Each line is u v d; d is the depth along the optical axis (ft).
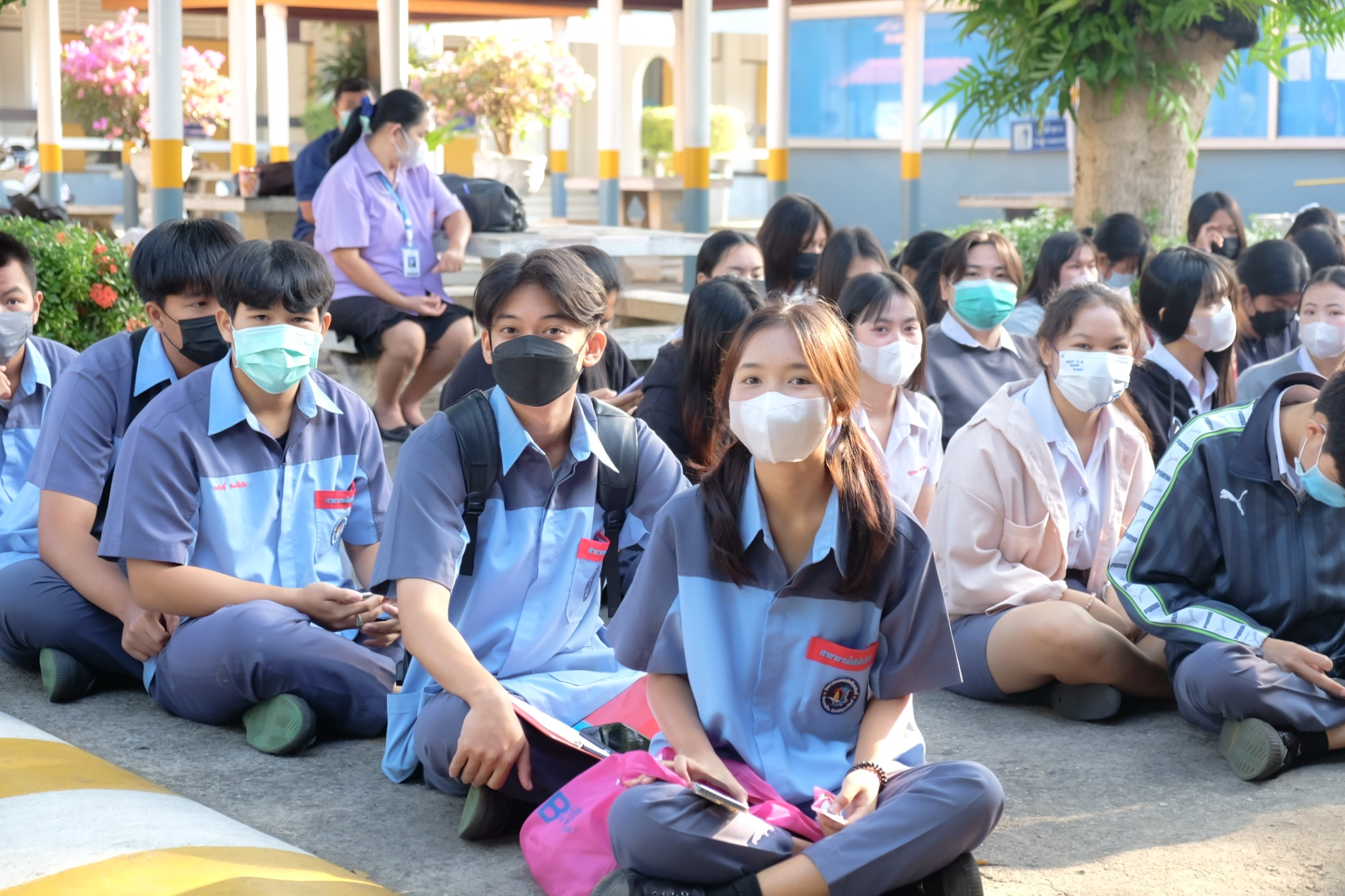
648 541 9.02
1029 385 13.23
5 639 12.05
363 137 22.93
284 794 9.93
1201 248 23.84
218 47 54.54
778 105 35.04
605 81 37.42
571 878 8.27
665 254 26.11
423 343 22.47
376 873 8.70
